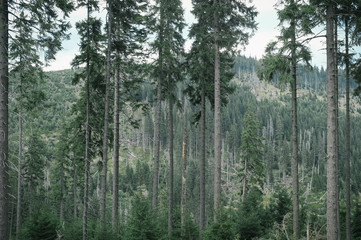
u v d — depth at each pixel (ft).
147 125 380.17
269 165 289.33
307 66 47.65
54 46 38.81
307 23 37.81
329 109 36.73
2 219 33.45
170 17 58.95
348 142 52.60
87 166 49.44
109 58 50.90
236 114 485.56
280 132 373.81
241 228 51.08
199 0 54.39
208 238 37.22
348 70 49.85
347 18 42.14
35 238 45.34
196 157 329.93
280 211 76.59
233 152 352.69
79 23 48.37
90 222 53.93
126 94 63.57
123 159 339.98
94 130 64.69
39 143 119.34
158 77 62.28
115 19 55.31
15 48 37.01
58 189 123.34
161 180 254.27
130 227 38.70
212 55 53.72
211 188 190.70
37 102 44.52
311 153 357.61
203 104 64.34
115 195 56.70
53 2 36.81
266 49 43.91
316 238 37.96
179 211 53.57
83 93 65.41
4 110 34.63
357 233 68.33
